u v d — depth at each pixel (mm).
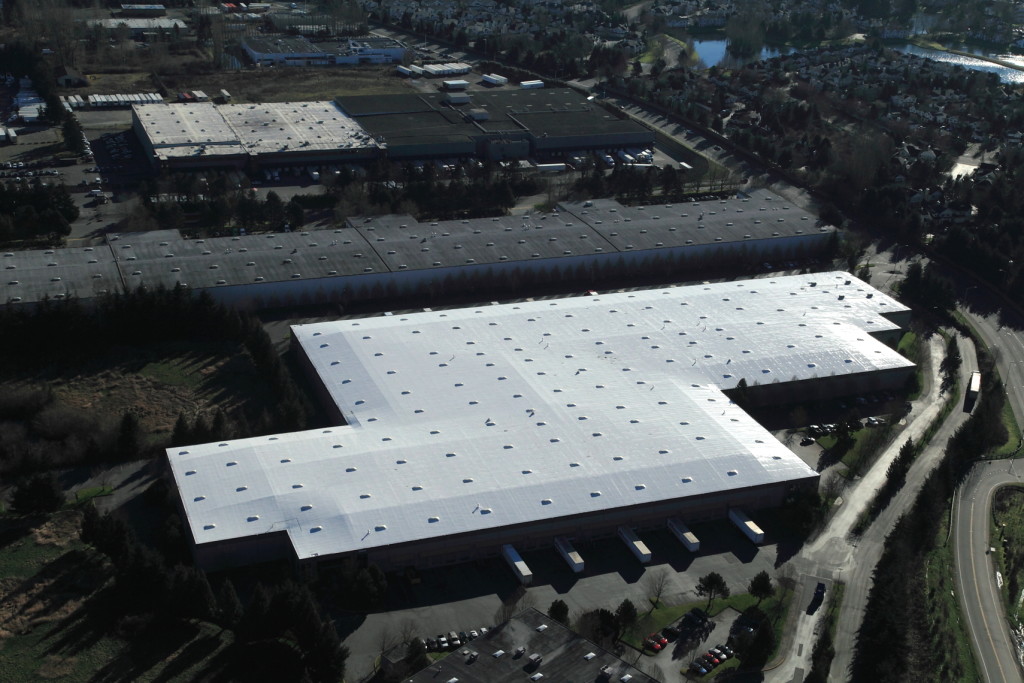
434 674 164125
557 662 167250
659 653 183500
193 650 178375
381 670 175750
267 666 175125
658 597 196250
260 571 196875
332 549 193125
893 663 179000
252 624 175750
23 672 172250
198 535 193875
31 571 195750
